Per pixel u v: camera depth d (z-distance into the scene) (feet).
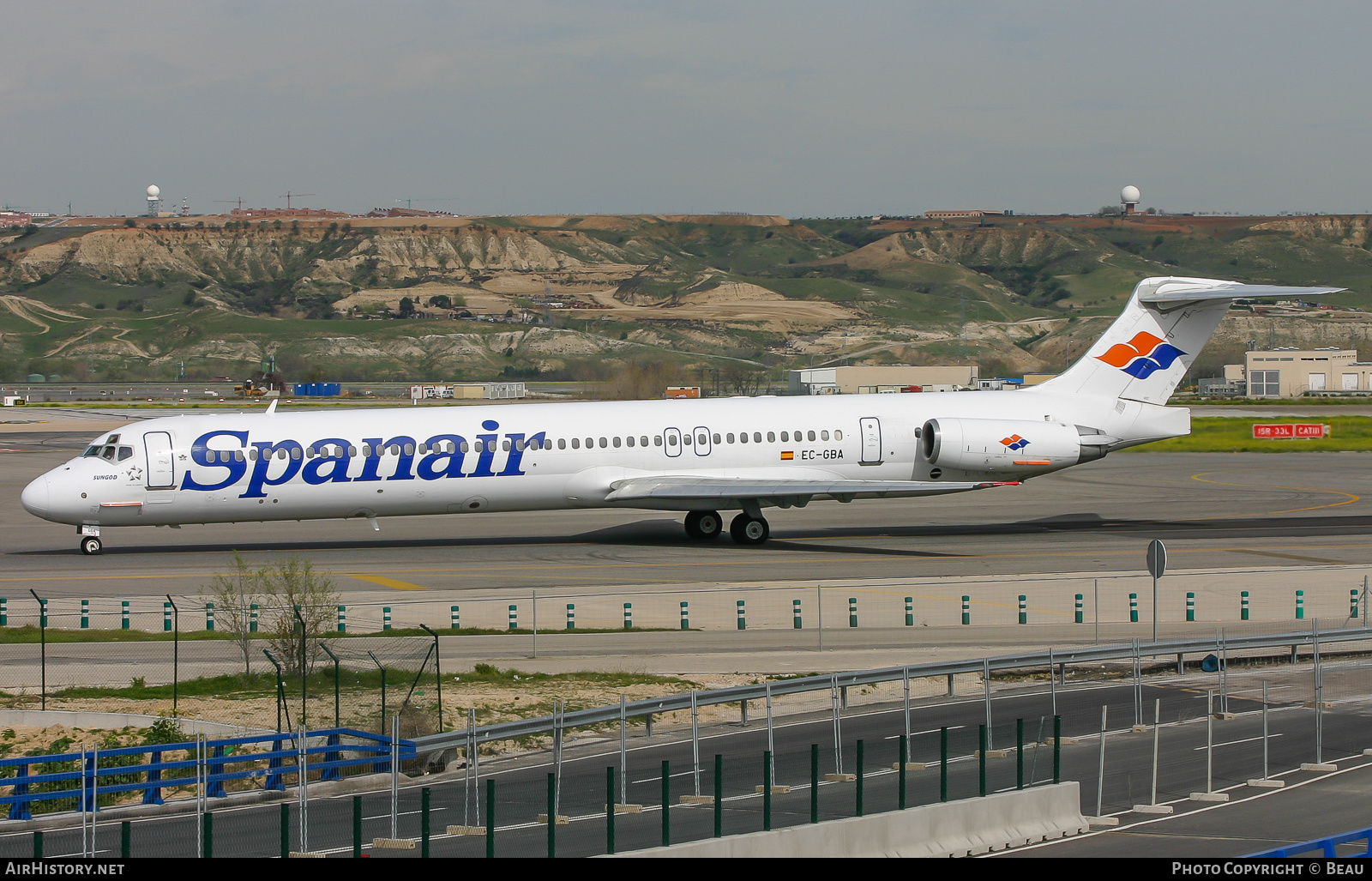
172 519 336.29
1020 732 145.79
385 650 228.22
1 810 154.20
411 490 346.74
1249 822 144.87
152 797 157.79
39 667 216.74
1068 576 305.94
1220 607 270.67
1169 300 381.81
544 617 261.85
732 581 300.40
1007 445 372.38
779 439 369.30
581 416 361.30
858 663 220.84
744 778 161.99
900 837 132.36
